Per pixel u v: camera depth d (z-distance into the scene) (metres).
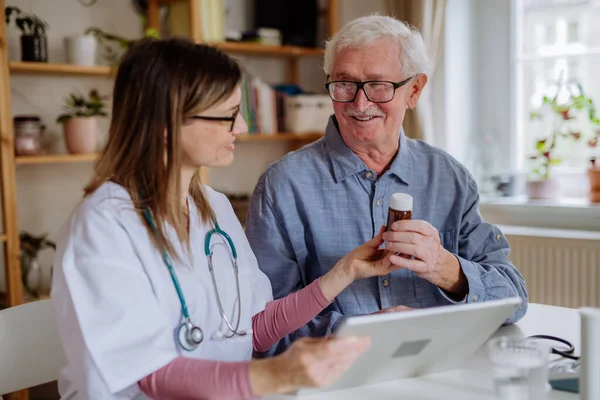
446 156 1.79
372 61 1.59
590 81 2.91
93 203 1.20
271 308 1.51
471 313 1.13
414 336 1.11
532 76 3.06
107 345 1.12
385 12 2.94
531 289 2.76
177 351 1.25
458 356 1.28
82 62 2.67
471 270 1.56
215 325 1.34
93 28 2.89
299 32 3.31
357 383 1.22
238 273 1.44
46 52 2.61
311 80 3.57
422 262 1.43
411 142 1.80
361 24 1.63
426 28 2.82
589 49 2.90
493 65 3.12
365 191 1.72
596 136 2.87
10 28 2.74
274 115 3.17
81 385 1.15
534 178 3.01
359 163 1.69
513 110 3.10
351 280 1.48
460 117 3.09
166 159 1.23
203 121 1.23
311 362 1.00
